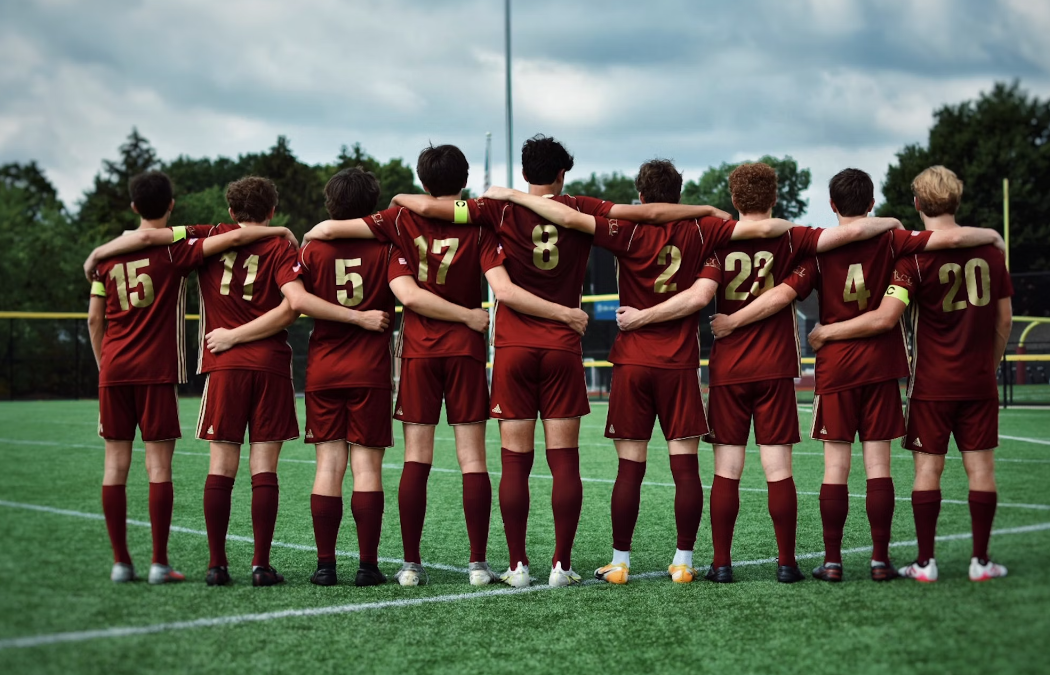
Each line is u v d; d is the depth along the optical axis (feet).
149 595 12.07
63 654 9.59
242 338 12.80
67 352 75.25
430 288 13.02
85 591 12.05
